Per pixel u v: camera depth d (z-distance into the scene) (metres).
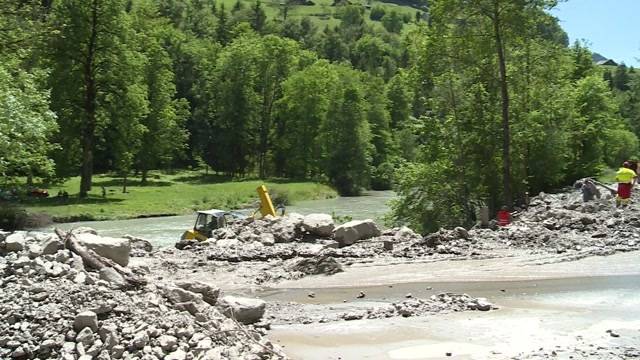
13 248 10.73
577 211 22.56
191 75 99.25
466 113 32.34
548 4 29.05
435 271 15.55
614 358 8.40
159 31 97.12
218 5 184.12
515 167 32.00
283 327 10.94
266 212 25.31
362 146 80.69
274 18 179.00
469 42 30.53
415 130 33.53
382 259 17.44
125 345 8.16
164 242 33.97
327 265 16.09
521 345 9.30
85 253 10.54
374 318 11.35
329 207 57.50
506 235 19.50
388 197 72.88
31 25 38.25
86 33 54.53
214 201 57.22
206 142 91.12
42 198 52.47
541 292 12.89
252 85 88.81
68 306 8.69
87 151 55.50
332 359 9.05
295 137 89.31
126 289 9.81
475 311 11.51
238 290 14.51
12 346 7.91
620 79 142.75
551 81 33.66
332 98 84.31
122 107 57.12
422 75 32.56
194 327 9.02
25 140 34.09
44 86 52.50
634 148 64.31
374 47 166.75
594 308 11.41
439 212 31.95
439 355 9.02
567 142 35.31
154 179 75.44
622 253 16.83
